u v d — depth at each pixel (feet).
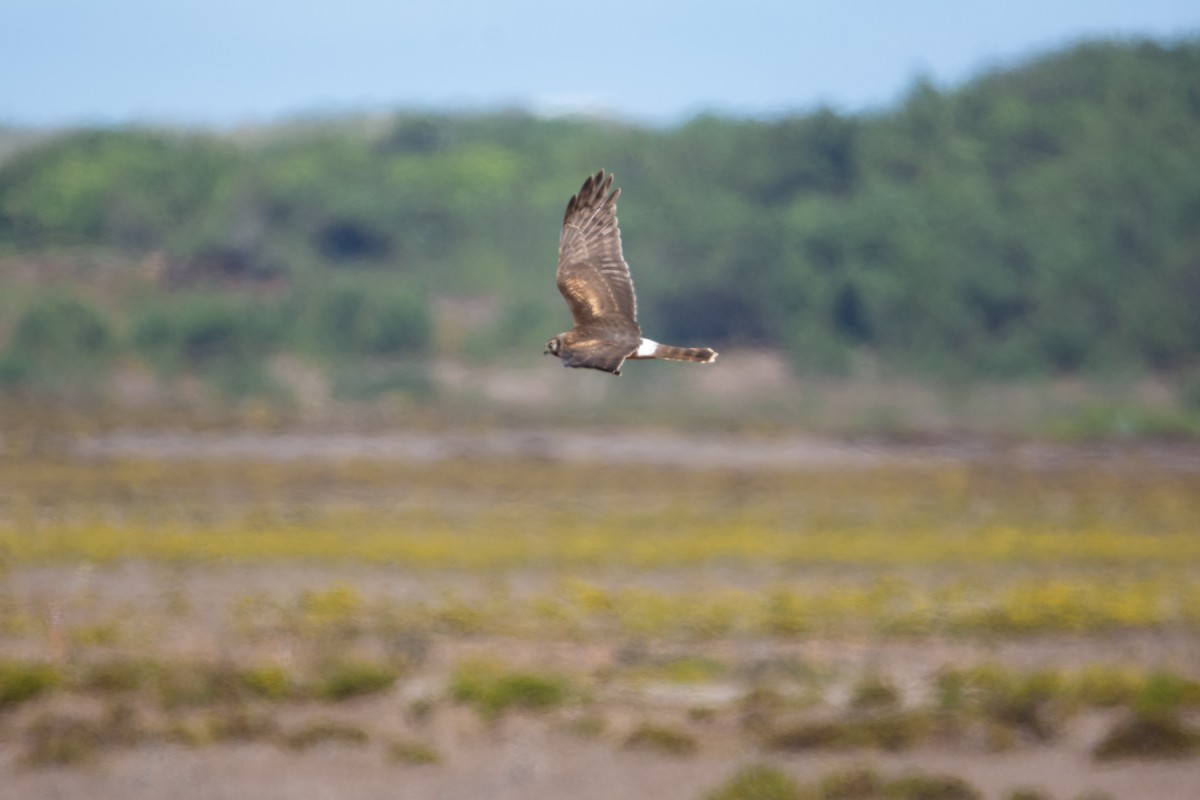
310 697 71.36
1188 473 173.58
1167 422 200.85
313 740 65.26
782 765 63.62
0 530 121.08
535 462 172.24
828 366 234.38
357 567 109.81
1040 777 62.39
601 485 160.35
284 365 237.04
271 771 62.59
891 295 242.37
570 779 62.18
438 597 98.89
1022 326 241.55
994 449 187.21
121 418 192.24
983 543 126.82
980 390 228.63
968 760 64.23
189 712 69.10
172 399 215.51
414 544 120.37
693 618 89.92
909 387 229.25
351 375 229.66
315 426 191.21
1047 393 226.58
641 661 79.82
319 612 91.15
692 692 73.77
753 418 205.05
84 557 109.29
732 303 249.75
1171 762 63.67
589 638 84.99
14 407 199.41
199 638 83.56
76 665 75.20
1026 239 251.19
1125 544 126.82
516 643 83.15
